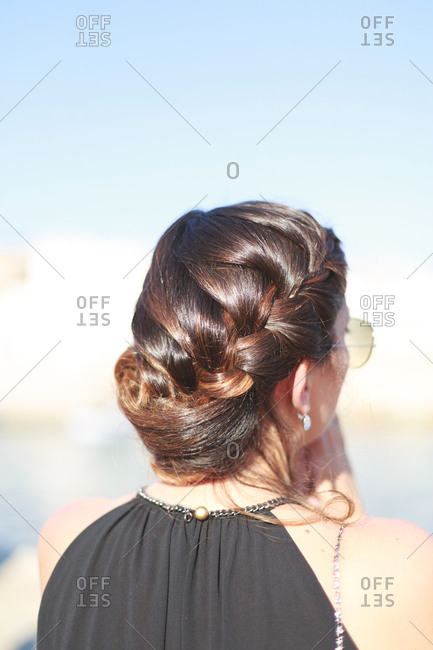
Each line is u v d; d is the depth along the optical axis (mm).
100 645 845
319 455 1241
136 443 1146
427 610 803
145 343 921
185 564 848
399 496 3361
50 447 8695
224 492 888
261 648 778
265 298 890
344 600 791
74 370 11391
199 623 812
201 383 891
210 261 900
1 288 12344
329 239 1046
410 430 4723
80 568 909
